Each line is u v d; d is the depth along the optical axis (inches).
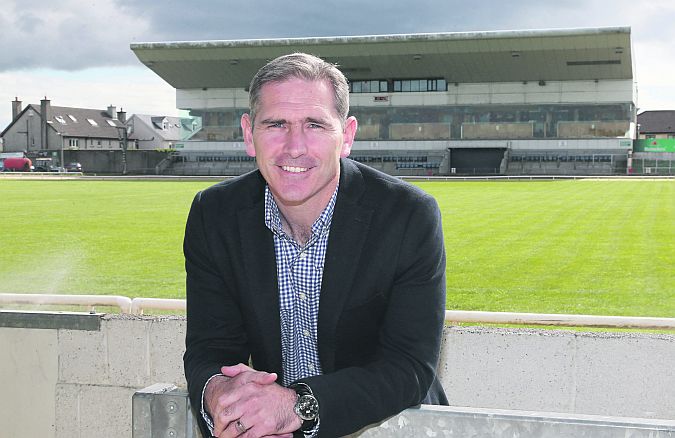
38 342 135.6
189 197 1179.3
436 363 71.6
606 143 2529.5
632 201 1015.0
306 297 73.5
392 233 71.2
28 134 3816.4
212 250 74.9
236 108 2810.0
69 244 526.0
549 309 254.5
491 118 2637.8
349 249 71.1
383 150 2689.5
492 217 749.3
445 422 64.4
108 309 188.4
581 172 2514.8
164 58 2687.0
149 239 559.8
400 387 66.0
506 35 2395.4
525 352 126.2
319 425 62.6
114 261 418.6
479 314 137.3
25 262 421.4
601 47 2370.8
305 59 69.9
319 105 68.2
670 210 838.5
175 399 69.6
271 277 72.7
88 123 4013.3
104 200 1104.2
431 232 72.4
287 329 75.4
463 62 2541.8
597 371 124.3
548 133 2603.3
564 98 2561.5
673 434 57.6
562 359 125.3
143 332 131.7
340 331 72.3
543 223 676.7
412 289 71.9
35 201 1079.6
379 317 73.5
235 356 77.2
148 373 132.3
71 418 135.1
